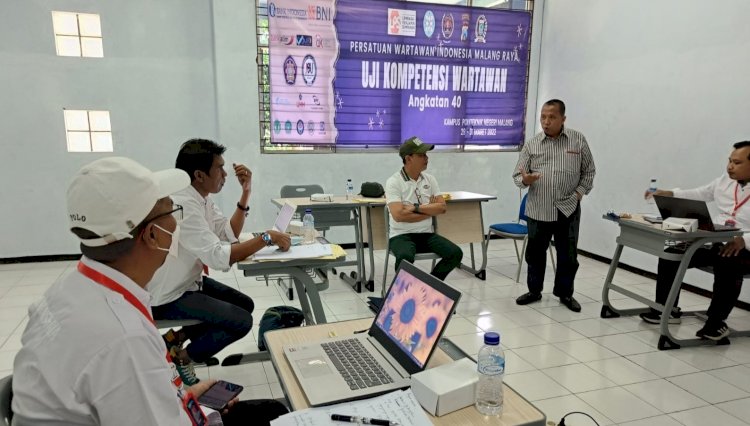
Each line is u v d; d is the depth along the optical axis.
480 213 4.12
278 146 4.79
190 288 2.04
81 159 4.45
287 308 2.65
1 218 4.33
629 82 4.38
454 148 5.41
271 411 1.32
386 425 0.95
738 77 3.46
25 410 0.72
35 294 3.59
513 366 2.59
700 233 2.68
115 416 0.73
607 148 4.67
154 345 0.79
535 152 3.44
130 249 0.82
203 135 4.72
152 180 0.83
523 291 3.86
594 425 2.06
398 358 1.20
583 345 2.87
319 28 4.69
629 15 4.34
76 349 0.72
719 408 2.21
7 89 4.17
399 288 1.36
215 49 4.45
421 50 5.06
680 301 3.68
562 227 3.43
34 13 4.12
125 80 4.43
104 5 4.27
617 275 4.36
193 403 0.98
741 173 2.91
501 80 5.43
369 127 5.04
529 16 5.39
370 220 3.76
